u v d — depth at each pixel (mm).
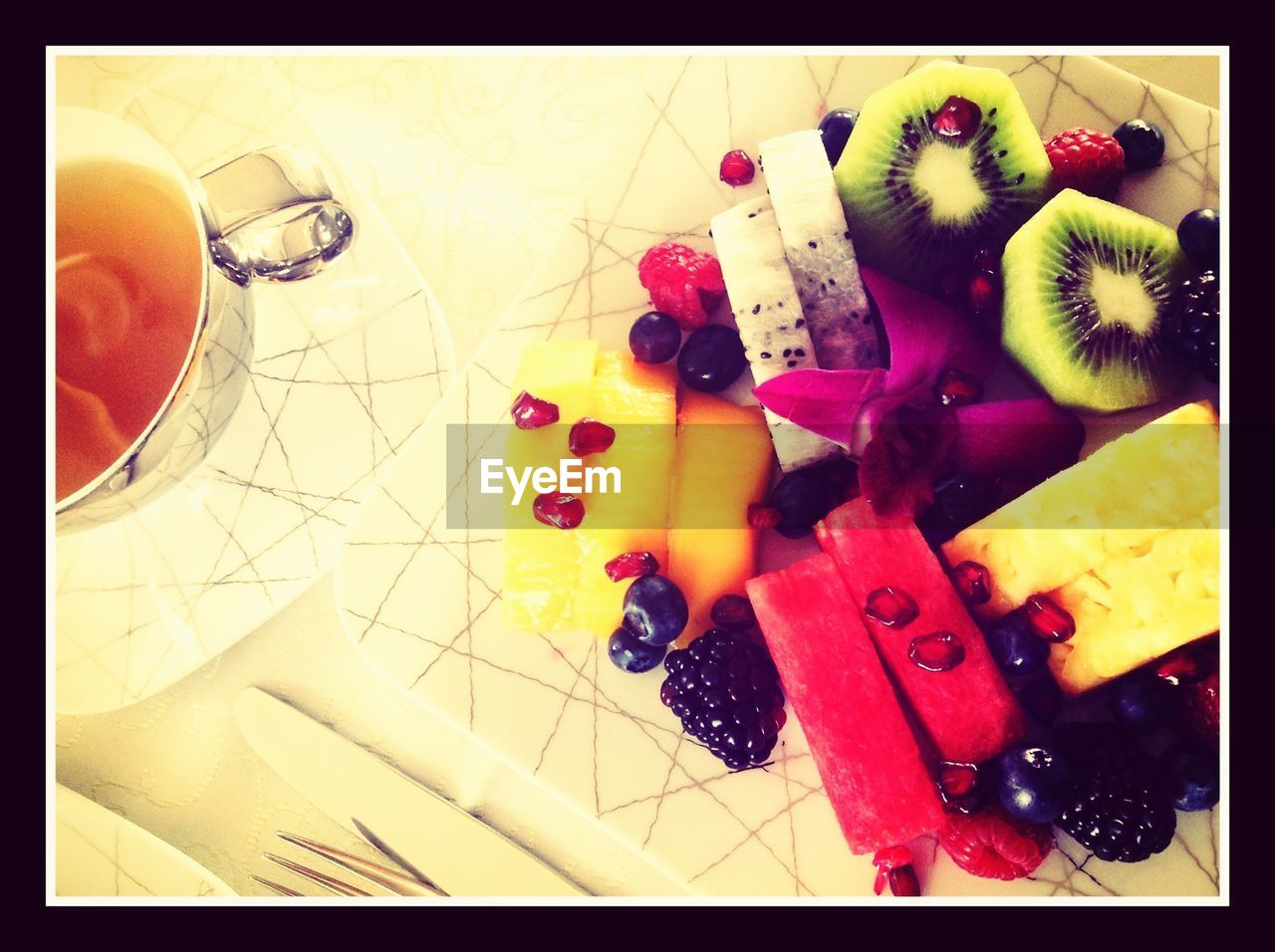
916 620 259
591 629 274
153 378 268
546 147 306
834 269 260
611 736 278
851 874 271
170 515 291
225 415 282
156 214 269
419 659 283
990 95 258
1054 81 275
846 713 261
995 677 256
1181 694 256
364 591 286
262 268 272
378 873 284
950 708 258
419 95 307
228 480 291
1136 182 273
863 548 260
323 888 286
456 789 289
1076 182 263
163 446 268
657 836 274
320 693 295
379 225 293
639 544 266
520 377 274
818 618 261
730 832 274
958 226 266
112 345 270
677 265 273
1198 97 279
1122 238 258
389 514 287
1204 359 251
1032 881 265
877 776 260
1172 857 262
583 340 282
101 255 271
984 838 254
